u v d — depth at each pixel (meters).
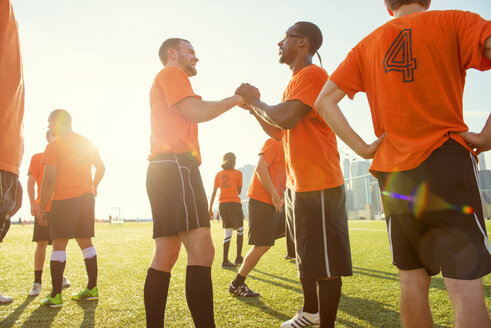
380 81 1.42
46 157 3.15
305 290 2.34
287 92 2.26
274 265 5.09
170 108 2.01
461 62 1.28
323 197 2.04
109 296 3.25
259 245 3.28
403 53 1.36
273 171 3.72
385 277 3.89
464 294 1.11
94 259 3.20
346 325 2.32
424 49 1.32
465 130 1.28
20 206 1.53
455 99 1.29
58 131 3.28
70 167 3.24
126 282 3.89
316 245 2.00
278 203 3.36
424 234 1.28
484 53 1.22
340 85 1.54
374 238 9.52
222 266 5.12
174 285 3.71
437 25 1.32
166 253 1.94
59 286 2.94
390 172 1.36
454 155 1.22
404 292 1.34
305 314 2.33
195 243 1.86
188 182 1.92
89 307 2.88
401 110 1.34
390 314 2.54
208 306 1.77
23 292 3.50
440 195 1.20
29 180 3.81
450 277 1.15
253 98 2.19
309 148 2.10
